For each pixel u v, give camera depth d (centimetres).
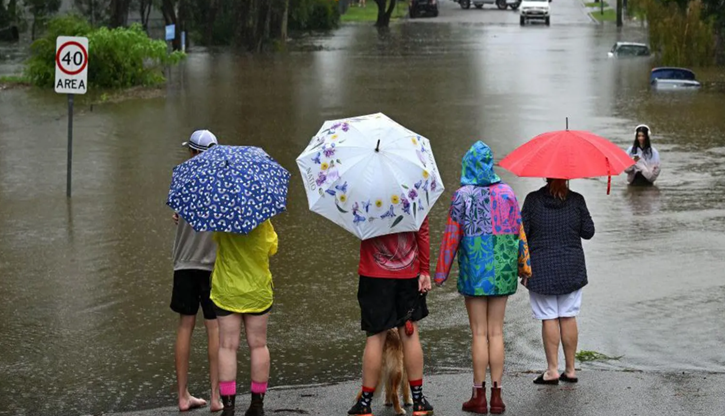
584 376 1850
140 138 5181
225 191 1532
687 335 2205
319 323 2323
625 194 3822
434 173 1568
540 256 1755
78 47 3688
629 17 16862
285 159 4594
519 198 3706
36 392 1906
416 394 1603
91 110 6331
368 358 1577
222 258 1596
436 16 18862
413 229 1537
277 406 1714
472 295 1627
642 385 1777
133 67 7819
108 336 2242
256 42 12125
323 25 15988
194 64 10088
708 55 9419
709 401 1669
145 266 2814
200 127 5612
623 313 2369
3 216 3425
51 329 2288
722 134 5297
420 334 2239
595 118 5956
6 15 13438
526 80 8256
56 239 3111
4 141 5078
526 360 2052
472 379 1862
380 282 1557
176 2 12838
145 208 3547
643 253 2928
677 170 4303
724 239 3084
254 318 1612
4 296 2539
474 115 6122
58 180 4056
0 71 9144
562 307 1781
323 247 3033
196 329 2298
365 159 1530
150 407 1819
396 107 6569
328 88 7812
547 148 1736
